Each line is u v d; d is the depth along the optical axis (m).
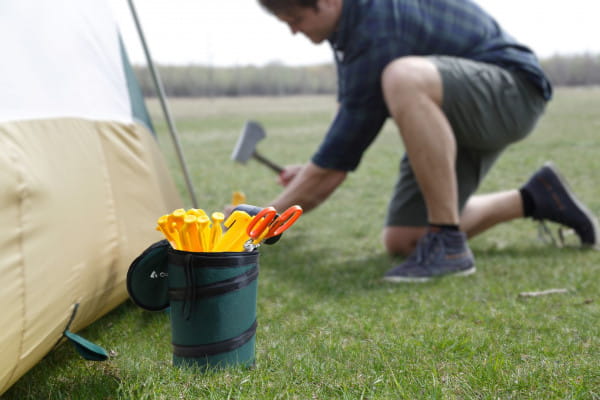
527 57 2.28
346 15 2.07
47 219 1.12
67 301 1.16
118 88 1.90
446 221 2.12
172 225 1.07
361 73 2.13
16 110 1.17
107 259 1.38
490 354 1.25
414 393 1.05
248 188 4.34
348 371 1.16
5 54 1.20
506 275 2.11
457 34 2.23
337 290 1.96
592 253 2.44
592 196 3.71
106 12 1.94
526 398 1.04
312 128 10.91
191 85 26.80
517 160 5.63
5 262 0.96
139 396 1.01
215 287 1.06
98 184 1.45
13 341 0.95
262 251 2.64
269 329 1.51
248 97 28.53
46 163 1.18
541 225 2.63
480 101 2.13
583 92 23.84
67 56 1.52
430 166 2.07
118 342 1.39
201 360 1.10
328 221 3.34
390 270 2.14
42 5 1.44
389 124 11.42
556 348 1.29
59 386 1.11
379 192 4.34
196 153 6.80
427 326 1.50
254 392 1.03
